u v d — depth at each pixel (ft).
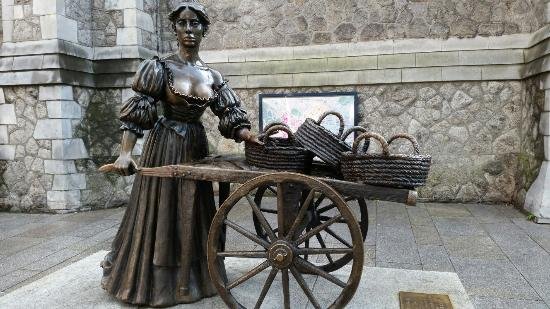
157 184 8.34
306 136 8.00
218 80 8.91
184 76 8.33
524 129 18.93
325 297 8.68
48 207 19.07
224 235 8.91
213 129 22.20
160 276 8.29
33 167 19.16
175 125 8.54
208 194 8.78
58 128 18.75
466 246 13.41
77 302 8.46
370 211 18.31
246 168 7.94
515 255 12.49
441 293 8.78
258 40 21.83
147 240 8.30
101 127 20.17
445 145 20.03
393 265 11.78
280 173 7.29
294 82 21.25
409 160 6.89
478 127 19.76
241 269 10.16
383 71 20.27
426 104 20.12
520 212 17.99
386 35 20.44
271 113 21.54
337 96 20.76
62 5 18.71
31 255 13.10
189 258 8.28
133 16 19.89
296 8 21.31
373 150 20.63
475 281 10.59
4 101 19.20
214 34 22.25
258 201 10.22
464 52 19.62
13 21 18.94
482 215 17.51
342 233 14.75
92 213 18.95
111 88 20.18
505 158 19.65
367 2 20.52
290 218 7.48
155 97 8.28
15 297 8.66
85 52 19.88
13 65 18.80
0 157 19.47
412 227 15.72
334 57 20.85
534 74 17.52
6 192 19.49
